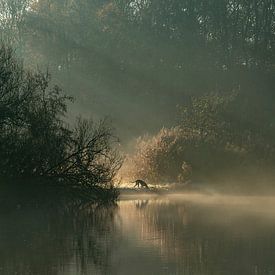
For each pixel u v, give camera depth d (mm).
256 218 50375
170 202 65375
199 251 35219
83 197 61281
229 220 49062
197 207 59969
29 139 56844
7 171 56312
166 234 41500
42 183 58219
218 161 79688
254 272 30062
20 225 45969
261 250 35500
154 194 73375
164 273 29891
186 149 81250
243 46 135750
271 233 41875
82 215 52500
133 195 72062
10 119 57188
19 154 56188
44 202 58469
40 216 51594
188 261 32438
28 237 40250
